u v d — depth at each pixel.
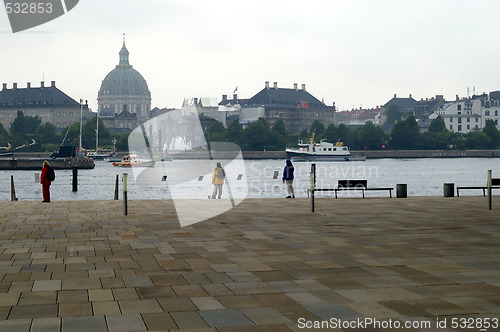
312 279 11.41
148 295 10.20
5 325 8.41
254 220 21.77
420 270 12.23
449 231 18.61
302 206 27.91
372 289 10.55
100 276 11.77
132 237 17.39
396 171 148.12
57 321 8.63
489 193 26.16
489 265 12.75
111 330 8.22
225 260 13.52
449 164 194.12
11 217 23.20
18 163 148.38
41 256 14.13
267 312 9.09
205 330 8.23
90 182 101.88
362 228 19.41
